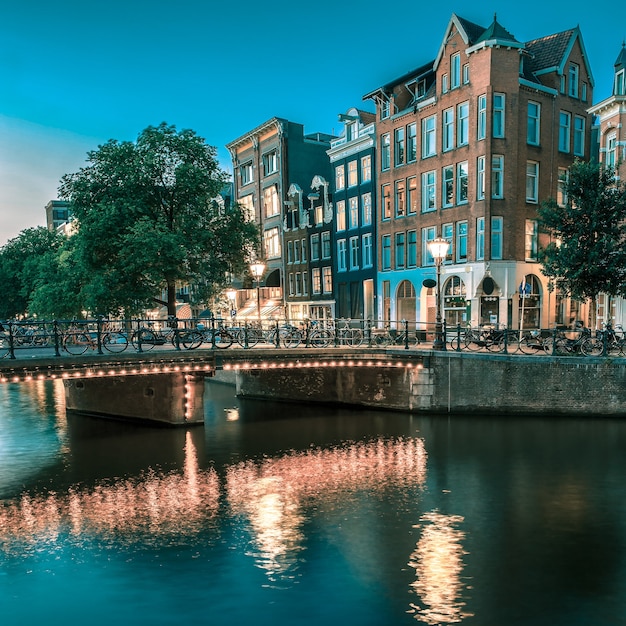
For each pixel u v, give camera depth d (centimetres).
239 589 918
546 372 1972
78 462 1683
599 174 2116
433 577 950
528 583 920
